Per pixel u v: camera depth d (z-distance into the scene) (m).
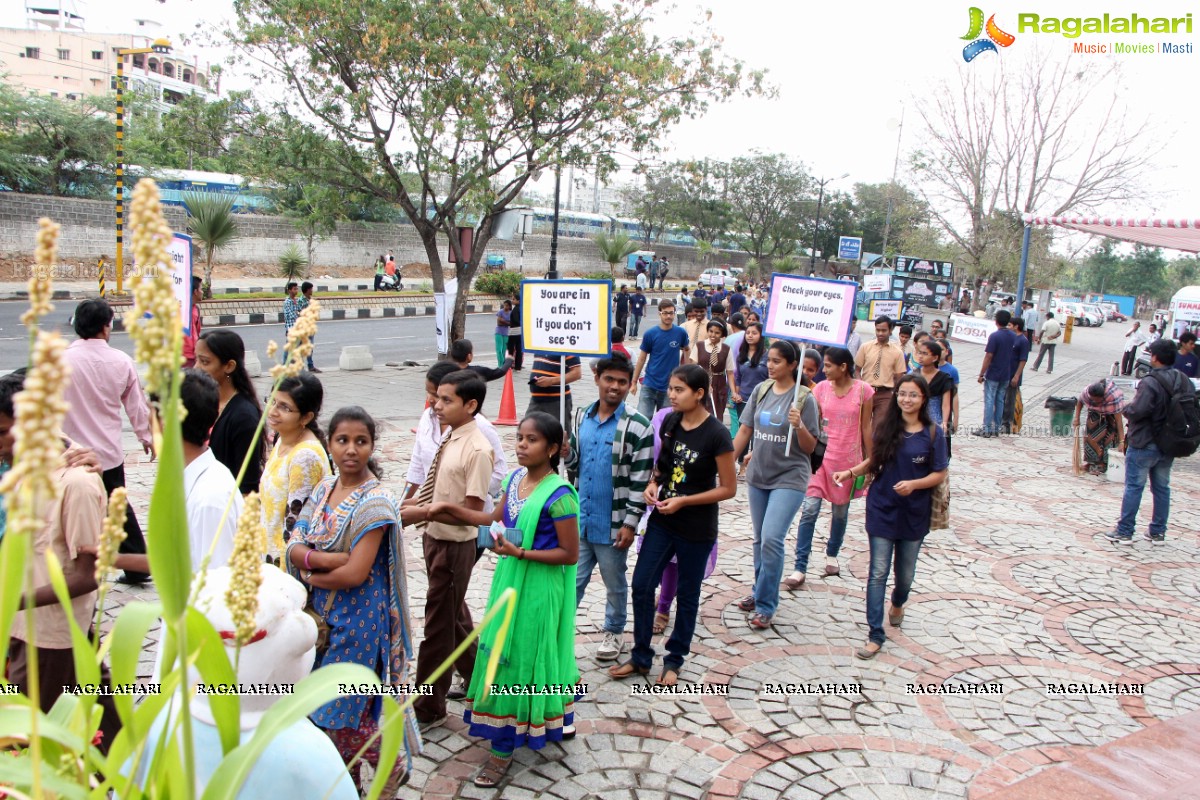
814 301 6.38
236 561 1.47
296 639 2.12
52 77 56.91
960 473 10.73
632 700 4.61
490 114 14.79
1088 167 29.41
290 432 3.67
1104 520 8.85
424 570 6.23
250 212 35.84
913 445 5.26
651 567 4.75
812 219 55.16
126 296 22.92
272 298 26.12
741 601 5.96
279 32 13.75
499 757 3.79
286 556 3.44
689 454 4.69
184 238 7.21
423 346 20.98
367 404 12.64
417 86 14.71
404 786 3.73
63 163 29.45
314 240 36.22
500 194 16.19
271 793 2.00
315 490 3.45
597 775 3.89
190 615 1.38
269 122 15.28
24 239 26.86
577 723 4.36
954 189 33.16
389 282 34.44
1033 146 30.70
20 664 3.21
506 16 14.28
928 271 36.84
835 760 4.13
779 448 5.50
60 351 1.07
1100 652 5.55
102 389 5.22
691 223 54.84
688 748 4.17
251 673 2.07
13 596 1.14
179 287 7.18
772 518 5.46
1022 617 6.07
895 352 9.54
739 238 58.72
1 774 1.38
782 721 4.46
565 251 47.53
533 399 9.18
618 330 9.05
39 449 1.06
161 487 1.15
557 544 3.78
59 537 3.15
